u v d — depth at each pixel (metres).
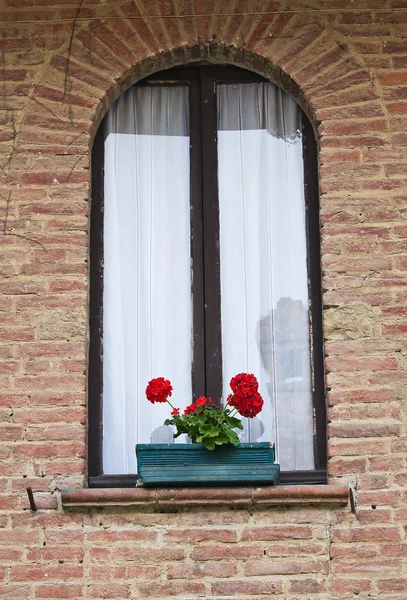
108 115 7.58
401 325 6.88
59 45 7.42
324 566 6.46
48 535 6.51
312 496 6.51
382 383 6.79
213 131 7.55
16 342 6.88
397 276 6.97
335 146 7.21
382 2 7.49
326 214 7.09
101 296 7.23
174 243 7.38
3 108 7.30
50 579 6.44
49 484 6.63
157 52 7.42
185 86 7.62
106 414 7.07
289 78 7.39
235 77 7.62
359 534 6.51
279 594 6.41
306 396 7.09
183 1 7.50
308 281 7.28
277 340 7.20
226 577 6.45
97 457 6.94
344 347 6.86
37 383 6.81
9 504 6.58
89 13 7.48
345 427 6.71
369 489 6.59
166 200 7.46
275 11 7.48
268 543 6.50
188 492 6.50
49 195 7.14
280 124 7.56
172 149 7.55
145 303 7.27
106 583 6.43
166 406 7.11
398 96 7.30
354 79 7.34
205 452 6.51
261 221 7.41
